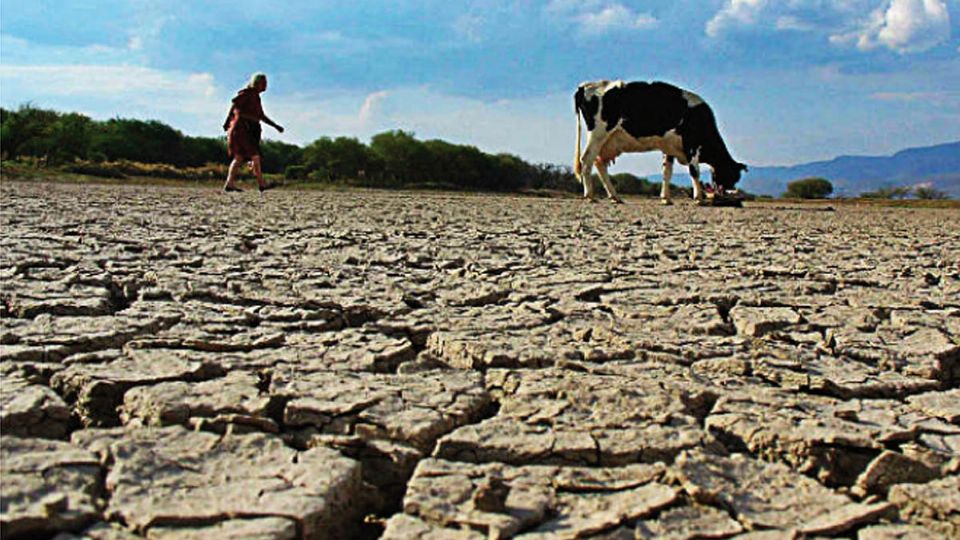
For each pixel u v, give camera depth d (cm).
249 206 1187
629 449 227
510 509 191
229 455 213
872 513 196
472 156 4072
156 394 257
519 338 353
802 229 1029
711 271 579
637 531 185
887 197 3841
